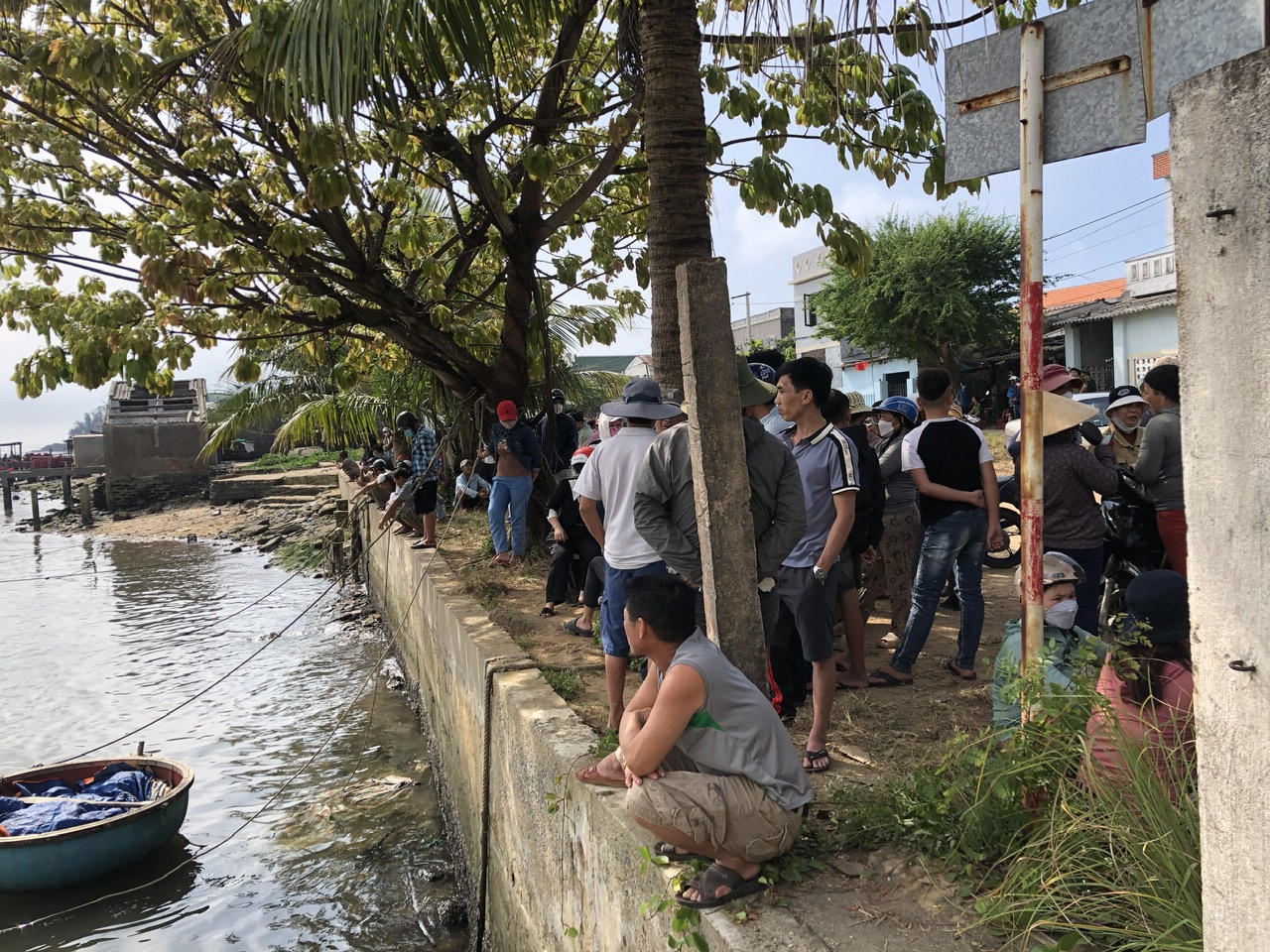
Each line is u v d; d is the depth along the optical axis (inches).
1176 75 111.3
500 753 221.0
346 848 304.5
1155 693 116.1
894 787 141.9
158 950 249.9
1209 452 77.0
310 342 431.8
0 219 342.0
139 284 334.6
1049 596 151.3
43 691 512.7
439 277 389.1
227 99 350.6
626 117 331.9
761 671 142.6
